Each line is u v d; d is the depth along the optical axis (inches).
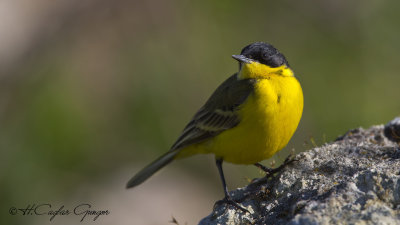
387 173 233.9
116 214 540.7
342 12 650.8
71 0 690.8
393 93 596.1
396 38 624.7
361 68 619.2
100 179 590.2
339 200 227.8
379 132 319.6
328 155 289.1
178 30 670.5
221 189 619.5
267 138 307.6
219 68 650.2
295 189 266.8
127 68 667.4
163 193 580.1
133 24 684.7
